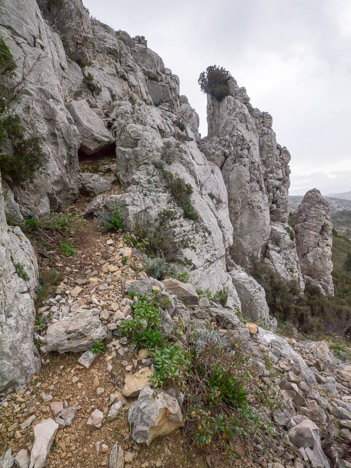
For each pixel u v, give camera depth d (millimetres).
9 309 4086
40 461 2967
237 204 24484
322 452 3943
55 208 9555
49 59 11180
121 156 12219
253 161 25953
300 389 5320
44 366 4242
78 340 4379
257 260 23953
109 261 7188
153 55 27234
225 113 29125
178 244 10969
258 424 3893
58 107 10281
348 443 4328
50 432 3230
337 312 23438
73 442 3270
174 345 4402
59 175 9367
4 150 7312
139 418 3338
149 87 26703
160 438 3391
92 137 12898
